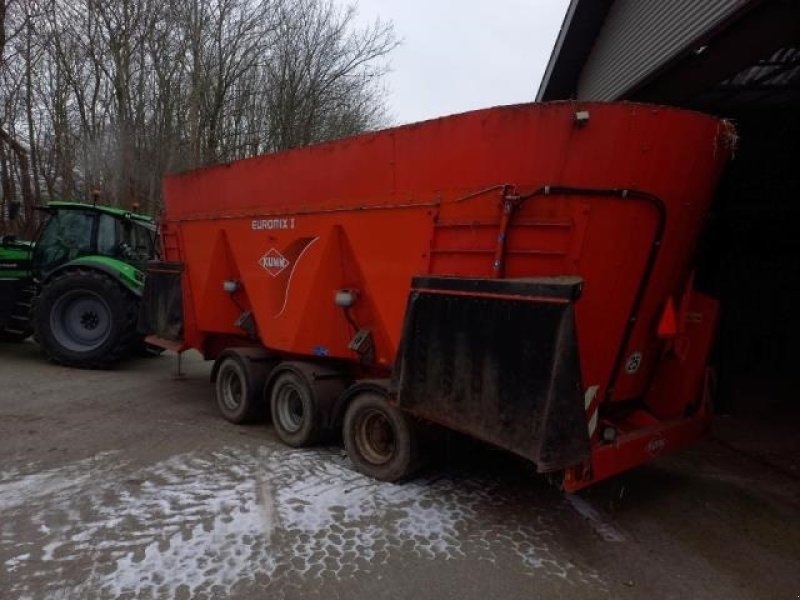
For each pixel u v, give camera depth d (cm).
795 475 489
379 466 428
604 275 341
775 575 328
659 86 725
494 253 353
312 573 308
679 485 457
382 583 303
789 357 984
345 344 475
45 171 1614
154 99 1633
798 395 803
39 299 795
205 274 612
